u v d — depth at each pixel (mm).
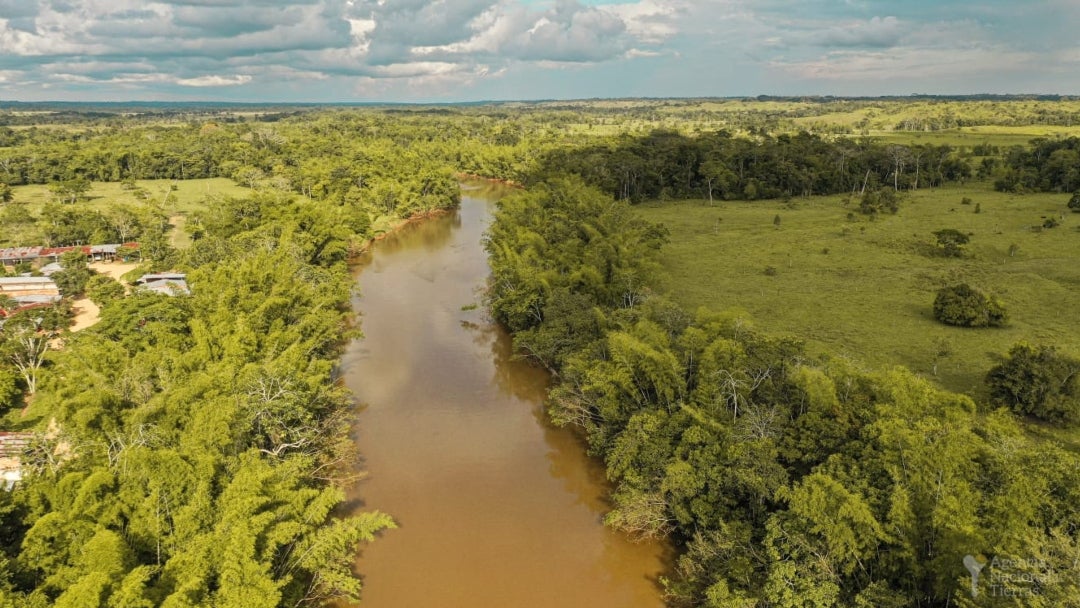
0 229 93625
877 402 34094
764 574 28016
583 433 47844
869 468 29156
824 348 54000
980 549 23719
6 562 23734
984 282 70500
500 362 61375
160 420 35375
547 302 57969
